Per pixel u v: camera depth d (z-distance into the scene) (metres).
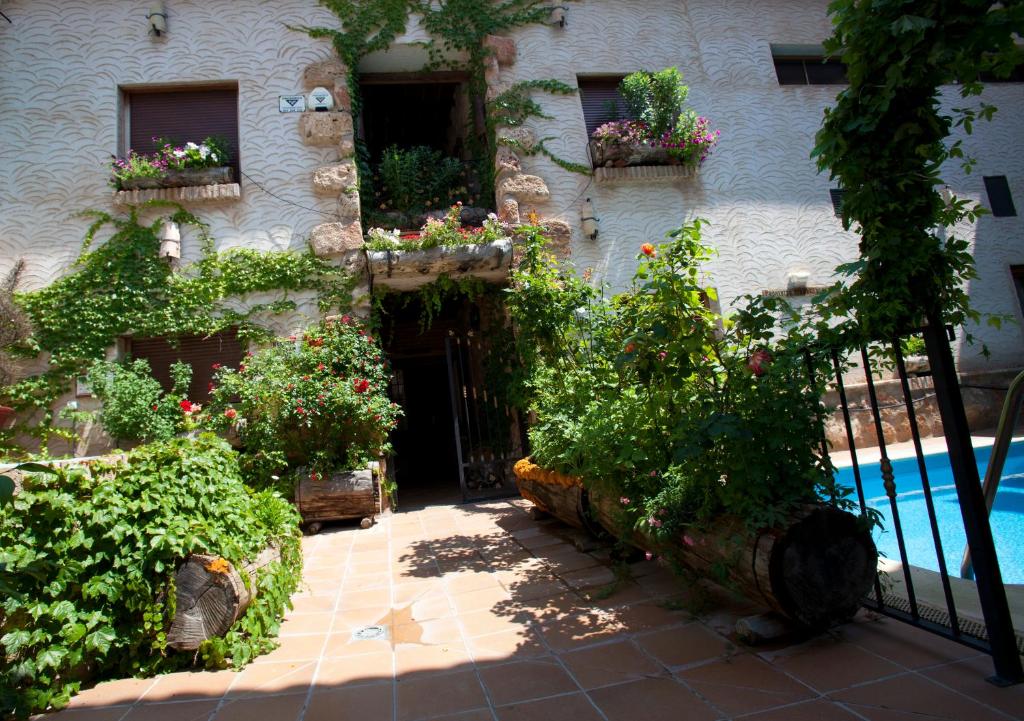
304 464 5.69
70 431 5.86
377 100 9.47
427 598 3.33
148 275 6.38
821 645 2.35
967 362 8.13
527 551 4.16
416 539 4.85
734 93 8.16
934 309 2.12
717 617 2.73
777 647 2.36
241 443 5.91
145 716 2.12
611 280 7.33
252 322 6.49
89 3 6.88
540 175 7.48
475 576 3.68
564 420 4.00
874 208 2.11
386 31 7.43
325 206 6.86
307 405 5.55
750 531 2.33
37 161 6.46
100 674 2.45
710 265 7.58
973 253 8.43
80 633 2.29
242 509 3.10
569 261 7.21
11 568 2.13
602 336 4.60
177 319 6.35
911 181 2.04
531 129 7.56
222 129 7.05
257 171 6.84
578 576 3.49
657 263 3.05
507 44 7.66
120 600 2.47
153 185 6.51
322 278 6.66
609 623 2.76
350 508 5.43
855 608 2.34
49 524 2.34
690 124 7.47
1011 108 8.98
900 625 2.47
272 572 3.03
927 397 7.94
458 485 8.29
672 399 2.97
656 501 2.89
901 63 1.91
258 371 5.86
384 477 6.18
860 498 2.44
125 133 6.84
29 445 5.86
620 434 3.28
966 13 1.79
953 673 2.03
